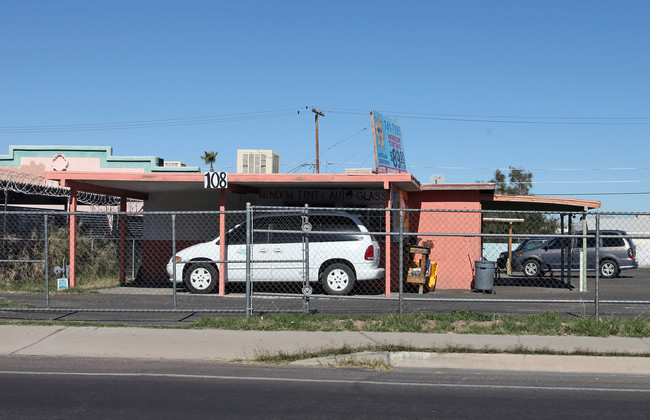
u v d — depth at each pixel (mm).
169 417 6547
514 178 53125
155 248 19375
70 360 9211
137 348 9812
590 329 10742
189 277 15750
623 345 9883
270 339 10312
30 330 10836
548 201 19422
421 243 17141
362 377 8430
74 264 16516
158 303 13844
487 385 8117
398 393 7633
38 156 27094
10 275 17484
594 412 6922
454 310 12969
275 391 7629
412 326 11039
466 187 18094
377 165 18688
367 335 10555
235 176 15539
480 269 17078
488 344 9836
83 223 21484
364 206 18344
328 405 7055
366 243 15203
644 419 6688
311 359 9227
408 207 18516
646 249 37812
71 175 15914
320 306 13516
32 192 20766
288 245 15297
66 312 12539
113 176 15938
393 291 17281
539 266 25391
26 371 8539
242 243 15586
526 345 9805
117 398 7234
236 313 12484
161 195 19469
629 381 8438
